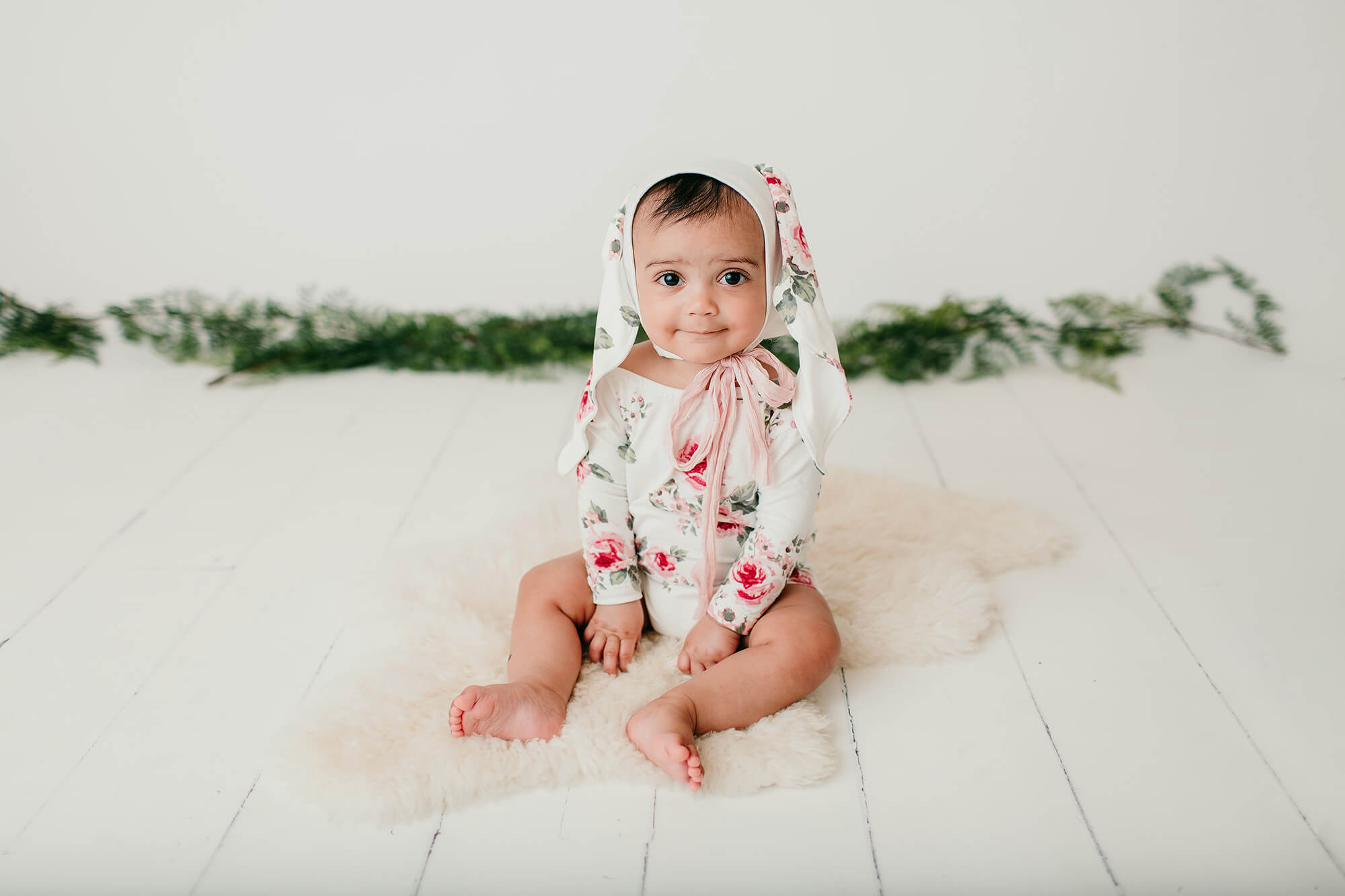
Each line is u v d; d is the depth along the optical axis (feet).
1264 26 7.97
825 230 8.93
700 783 3.85
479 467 7.03
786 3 8.14
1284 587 5.39
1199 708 4.47
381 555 5.77
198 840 3.80
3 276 9.10
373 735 4.19
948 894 3.54
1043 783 4.05
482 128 8.64
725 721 4.21
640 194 4.12
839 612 5.11
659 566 4.75
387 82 8.48
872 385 8.50
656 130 8.64
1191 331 8.94
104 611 5.30
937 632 4.92
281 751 4.12
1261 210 8.48
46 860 3.70
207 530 6.16
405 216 8.98
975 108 8.42
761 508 4.48
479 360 8.80
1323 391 7.96
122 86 8.45
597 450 4.57
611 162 8.74
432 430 7.67
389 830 3.84
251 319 8.86
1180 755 4.19
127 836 3.82
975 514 6.05
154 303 9.07
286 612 5.30
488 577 5.41
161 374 8.73
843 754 4.24
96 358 8.91
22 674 4.78
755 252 4.06
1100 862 3.67
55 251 9.04
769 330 4.65
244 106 8.56
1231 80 8.16
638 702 4.39
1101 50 8.17
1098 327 8.70
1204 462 6.89
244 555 5.88
